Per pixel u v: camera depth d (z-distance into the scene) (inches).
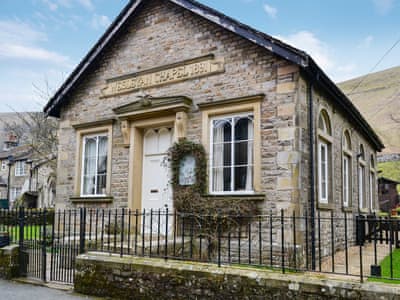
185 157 362.0
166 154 398.6
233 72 349.1
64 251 283.0
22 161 1539.1
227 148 347.9
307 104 332.5
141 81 413.4
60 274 288.2
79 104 467.5
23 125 1764.3
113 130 429.4
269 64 329.4
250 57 341.1
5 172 1638.8
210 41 369.1
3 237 302.7
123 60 436.8
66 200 459.5
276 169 312.7
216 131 356.8
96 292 234.1
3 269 287.9
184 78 380.2
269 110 323.3
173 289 207.0
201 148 351.3
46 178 1279.5
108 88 442.3
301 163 311.4
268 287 183.0
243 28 328.8
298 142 308.8
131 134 411.8
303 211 307.9
